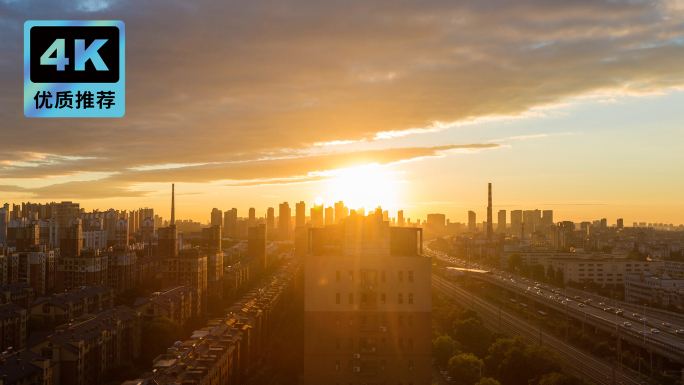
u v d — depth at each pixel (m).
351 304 102.81
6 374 132.88
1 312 197.00
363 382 101.12
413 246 125.44
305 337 102.31
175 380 120.12
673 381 182.25
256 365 178.62
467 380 170.25
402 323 102.50
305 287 103.12
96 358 170.88
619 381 182.62
